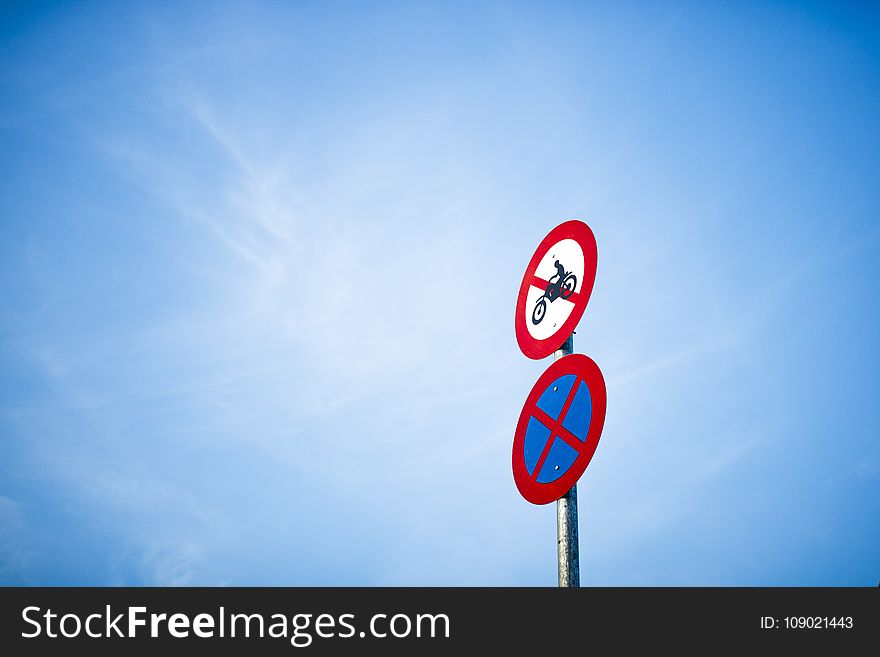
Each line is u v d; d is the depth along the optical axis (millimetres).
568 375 3211
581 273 3475
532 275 3900
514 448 3463
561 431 3125
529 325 3760
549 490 3055
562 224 3785
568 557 2822
